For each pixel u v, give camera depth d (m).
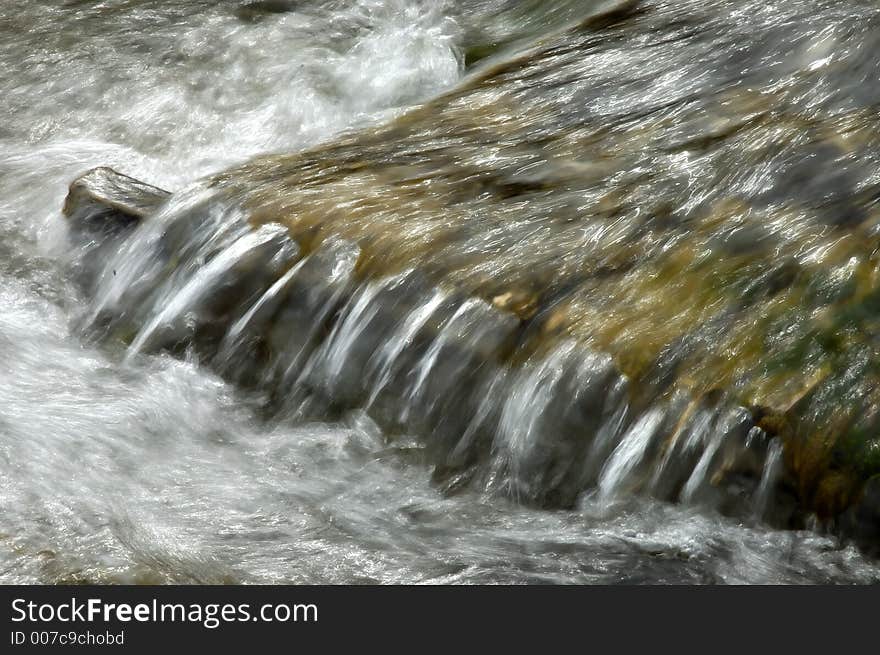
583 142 15.35
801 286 11.88
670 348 11.58
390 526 11.41
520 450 11.79
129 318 14.63
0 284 15.58
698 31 17.42
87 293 15.35
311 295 13.45
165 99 20.47
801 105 14.87
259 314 13.69
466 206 14.11
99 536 11.13
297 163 15.73
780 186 13.45
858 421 10.59
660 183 14.02
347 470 12.25
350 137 16.55
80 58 21.77
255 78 20.95
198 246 14.53
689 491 11.10
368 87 20.41
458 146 15.84
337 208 14.16
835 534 10.62
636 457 11.31
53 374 13.88
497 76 17.88
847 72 15.16
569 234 13.34
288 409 13.17
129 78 21.09
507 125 16.30
